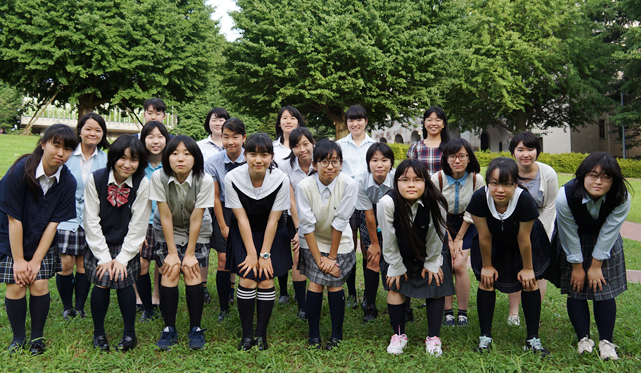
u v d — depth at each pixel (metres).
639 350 3.13
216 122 4.57
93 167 3.86
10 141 16.31
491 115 25.56
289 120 4.47
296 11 16.44
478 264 3.35
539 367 2.92
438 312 3.19
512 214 2.98
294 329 3.62
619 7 23.47
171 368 2.85
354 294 4.35
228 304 3.93
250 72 16.89
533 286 3.11
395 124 38.19
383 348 3.22
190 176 3.15
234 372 2.85
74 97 15.88
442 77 17.20
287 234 3.47
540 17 21.36
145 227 3.23
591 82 23.06
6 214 2.97
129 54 15.30
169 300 3.20
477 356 3.03
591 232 3.17
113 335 3.40
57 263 3.29
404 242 3.12
